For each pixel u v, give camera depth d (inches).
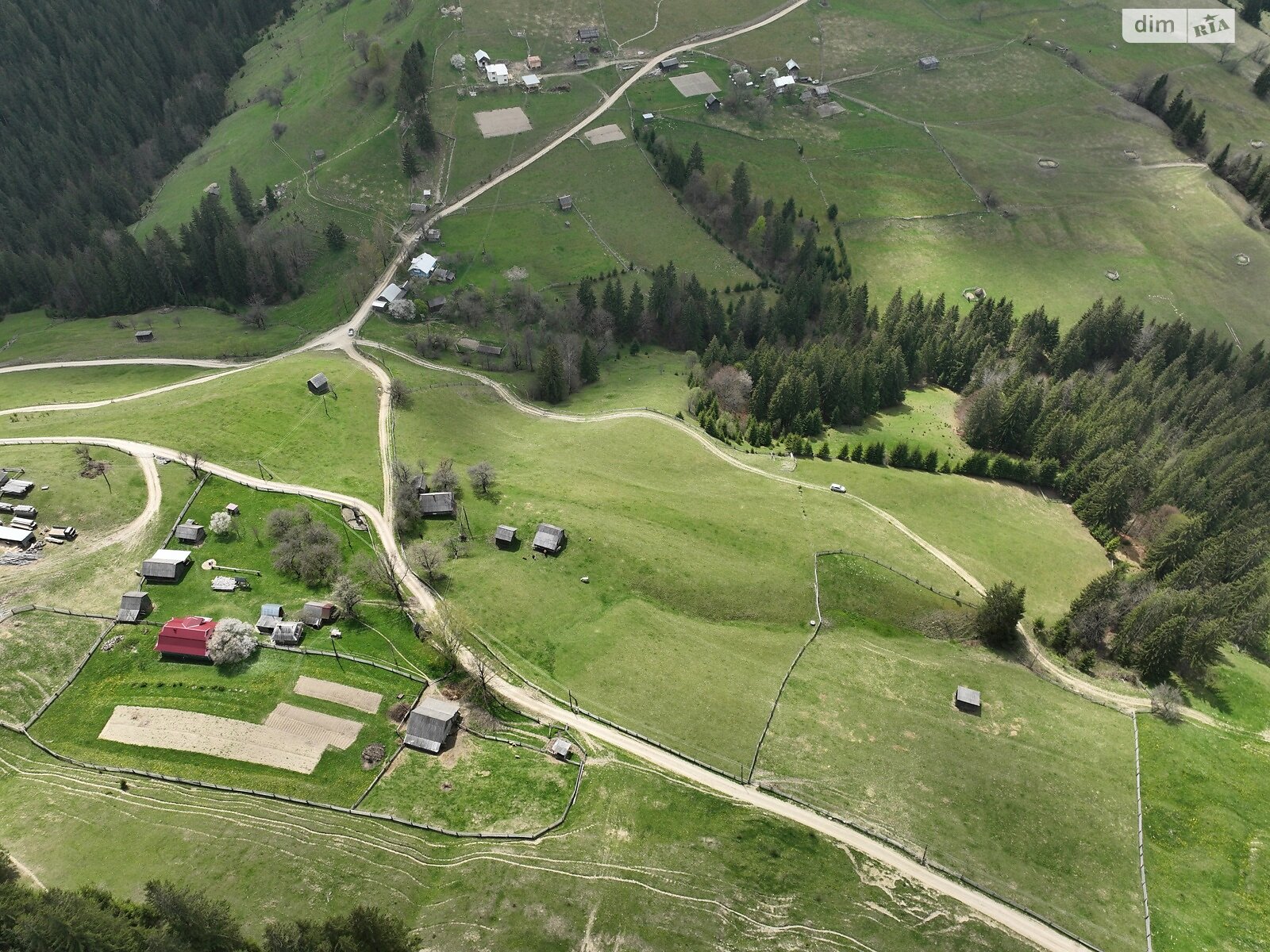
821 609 4485.7
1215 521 5703.7
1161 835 3496.6
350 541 4448.8
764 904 3031.5
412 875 2982.3
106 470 4653.1
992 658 4377.5
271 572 4192.9
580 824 3235.7
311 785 3299.7
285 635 3794.3
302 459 5059.1
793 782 3503.9
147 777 3265.3
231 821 3095.5
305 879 2901.1
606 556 4562.0
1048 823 3481.8
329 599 4023.1
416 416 5826.8
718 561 4655.5
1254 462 6092.5
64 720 3467.0
